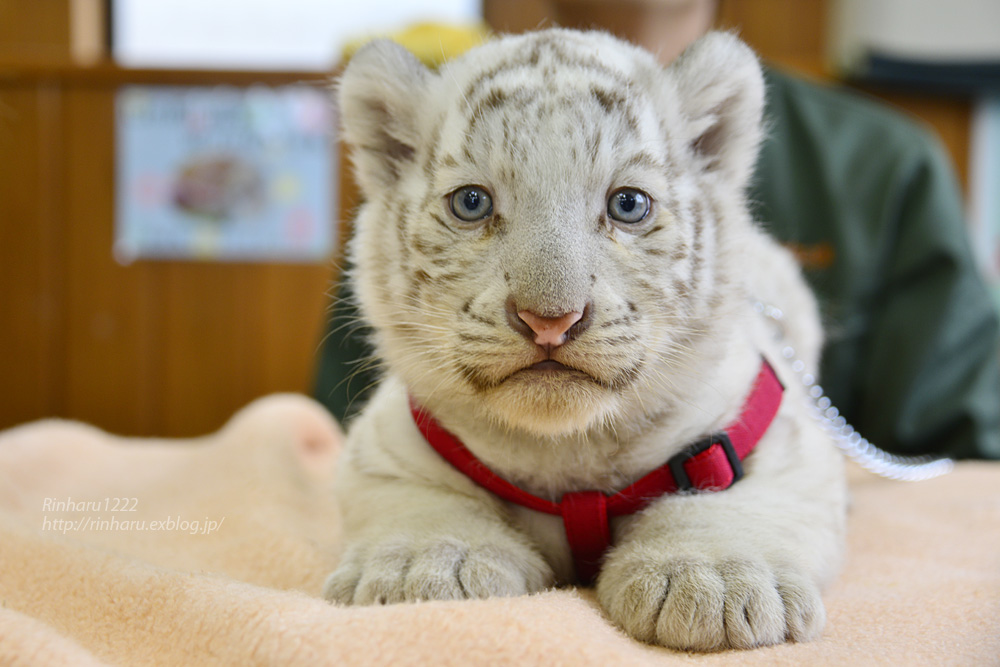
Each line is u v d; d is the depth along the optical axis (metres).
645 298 0.40
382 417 0.46
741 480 0.42
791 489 0.42
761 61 0.47
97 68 1.00
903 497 0.58
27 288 1.04
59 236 1.03
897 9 1.01
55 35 1.06
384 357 0.46
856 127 0.82
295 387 1.05
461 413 0.42
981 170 1.04
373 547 0.40
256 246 1.03
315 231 1.03
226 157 1.02
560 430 0.40
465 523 0.40
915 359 0.73
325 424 0.72
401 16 1.12
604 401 0.40
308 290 1.04
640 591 0.36
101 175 1.03
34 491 0.62
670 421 0.41
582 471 0.42
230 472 0.60
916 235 0.76
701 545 0.38
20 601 0.38
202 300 1.04
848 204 0.78
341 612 0.34
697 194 0.43
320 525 0.53
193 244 1.03
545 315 0.38
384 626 0.33
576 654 0.32
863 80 1.01
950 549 0.47
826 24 1.06
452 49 0.66
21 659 0.32
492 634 0.33
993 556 0.45
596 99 0.41
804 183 0.80
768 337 0.50
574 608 0.36
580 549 0.42
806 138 0.81
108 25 1.14
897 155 0.79
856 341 0.76
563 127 0.40
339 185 1.02
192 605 0.36
